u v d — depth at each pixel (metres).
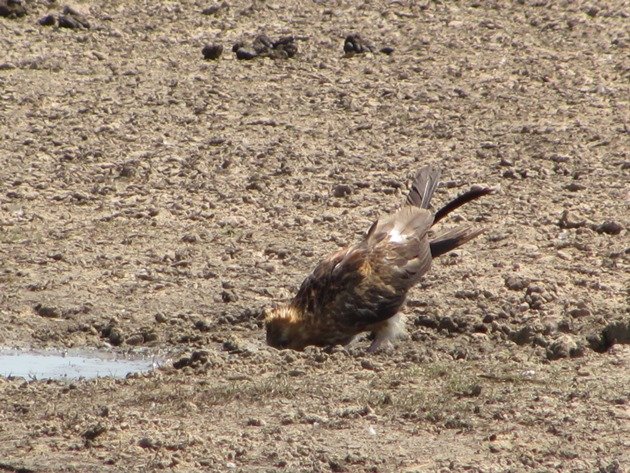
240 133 47.00
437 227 36.97
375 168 43.28
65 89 52.25
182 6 66.12
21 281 32.94
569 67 57.25
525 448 20.84
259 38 58.31
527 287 31.50
